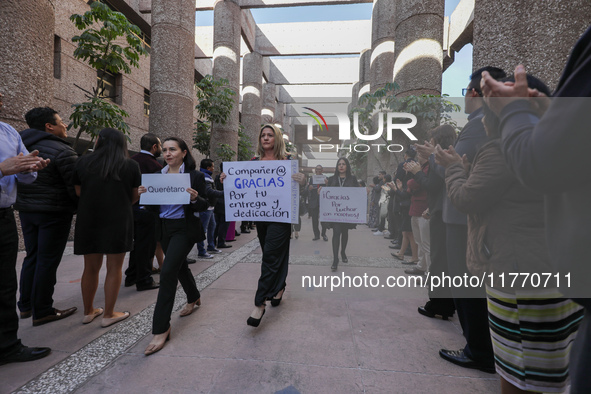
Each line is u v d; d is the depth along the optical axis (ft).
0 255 5.77
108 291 7.45
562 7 6.22
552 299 3.34
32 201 7.49
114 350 6.29
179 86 24.48
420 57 16.74
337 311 8.00
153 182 7.15
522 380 3.59
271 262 7.30
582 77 1.78
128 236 7.55
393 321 7.44
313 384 5.10
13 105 14.16
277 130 8.26
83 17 14.21
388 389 4.98
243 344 6.42
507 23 6.79
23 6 14.37
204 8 47.14
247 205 7.29
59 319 7.88
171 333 6.98
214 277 11.53
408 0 17.11
